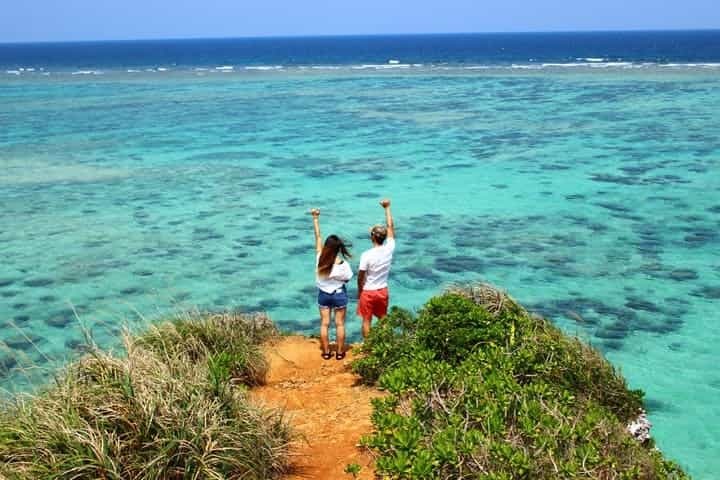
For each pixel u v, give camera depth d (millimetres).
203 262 17500
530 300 14469
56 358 12188
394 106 46500
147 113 45062
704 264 16453
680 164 27172
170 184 25703
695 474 8578
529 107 44406
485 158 29094
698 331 12938
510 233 19172
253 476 5359
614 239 18453
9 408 5723
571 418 5875
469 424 5777
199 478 5035
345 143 33375
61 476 4758
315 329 13680
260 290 15680
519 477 5008
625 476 5312
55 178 26688
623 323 13320
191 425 5293
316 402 7352
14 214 21828
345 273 8688
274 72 84312
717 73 65250
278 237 19422
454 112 42969
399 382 6328
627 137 33000
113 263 17438
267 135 36094
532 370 7137
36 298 15195
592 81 60812
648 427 7566
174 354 6613
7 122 41344
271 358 8945
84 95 57094
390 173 26828
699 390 10750
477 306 8094
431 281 15688
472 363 6801
